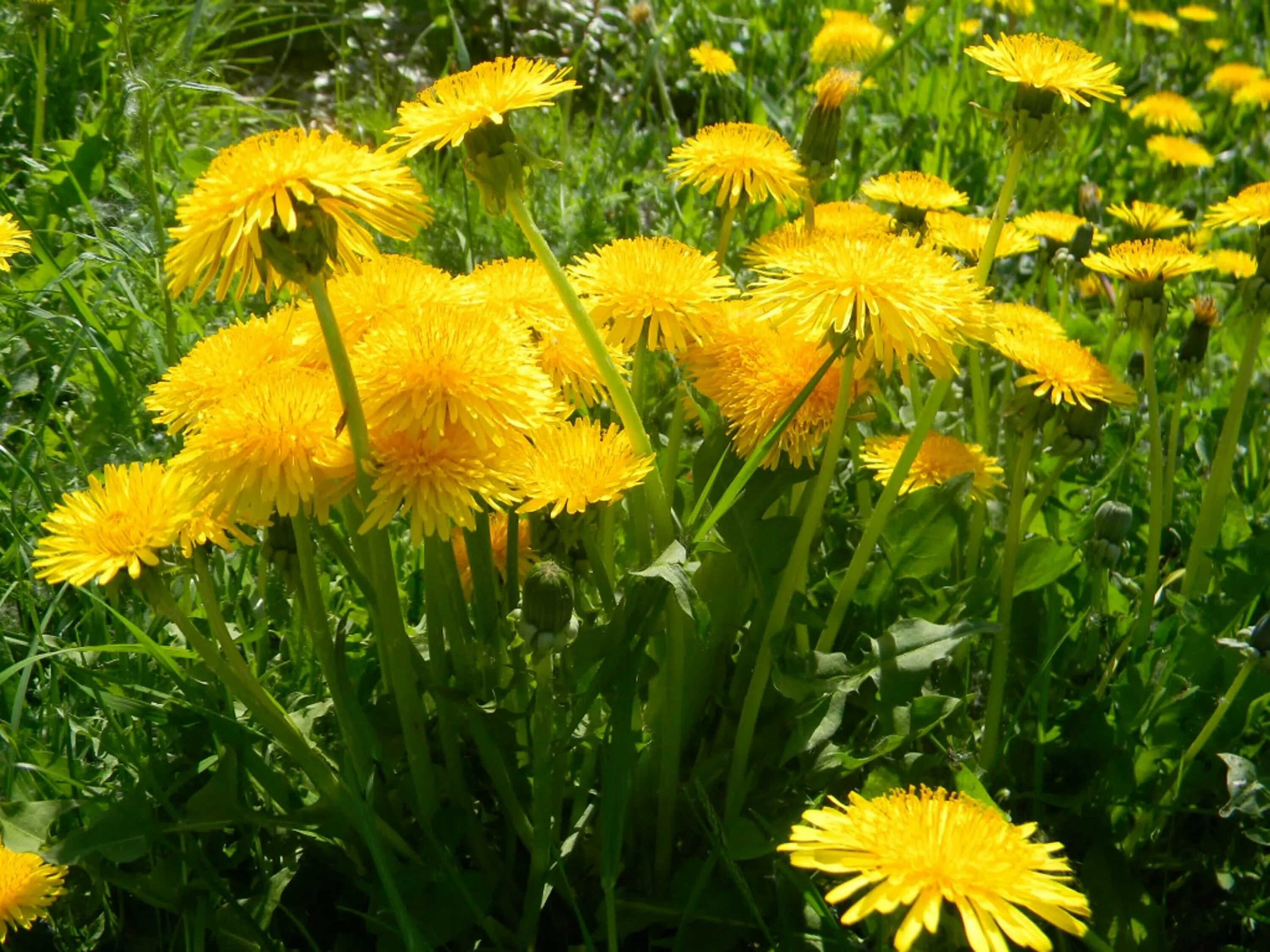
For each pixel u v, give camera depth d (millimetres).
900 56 803
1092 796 324
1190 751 315
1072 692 358
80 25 636
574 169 660
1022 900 199
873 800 239
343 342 252
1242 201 355
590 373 294
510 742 280
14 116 593
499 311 284
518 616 258
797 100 783
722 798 309
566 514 267
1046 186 735
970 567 363
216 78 683
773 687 309
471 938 286
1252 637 287
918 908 198
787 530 301
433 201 564
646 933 302
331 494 248
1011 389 437
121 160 559
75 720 332
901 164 715
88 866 274
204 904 272
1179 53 952
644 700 328
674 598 278
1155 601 369
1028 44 289
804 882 269
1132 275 373
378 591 265
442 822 280
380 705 304
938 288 261
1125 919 292
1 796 312
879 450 348
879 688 282
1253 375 506
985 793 266
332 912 299
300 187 220
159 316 483
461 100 258
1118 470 446
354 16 808
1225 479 366
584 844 300
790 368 288
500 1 839
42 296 464
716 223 623
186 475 252
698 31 856
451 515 237
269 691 336
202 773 307
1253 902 317
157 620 354
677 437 323
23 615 378
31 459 421
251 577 375
